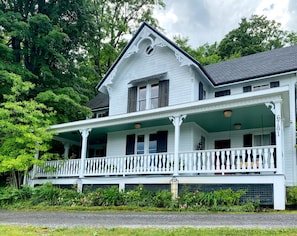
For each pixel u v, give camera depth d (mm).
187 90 14898
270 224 6105
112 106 17625
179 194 10648
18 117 13883
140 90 16719
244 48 33500
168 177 11406
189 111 11406
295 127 13016
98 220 7340
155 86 16234
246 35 35000
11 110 14234
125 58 17188
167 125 14688
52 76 19578
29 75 18328
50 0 20859
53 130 15109
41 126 14633
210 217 7359
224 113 11195
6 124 13250
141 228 5770
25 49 19609
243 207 8789
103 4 30297
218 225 6133
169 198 10312
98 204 11023
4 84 17344
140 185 11750
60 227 6199
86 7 20984
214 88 15906
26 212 9898
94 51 23953
